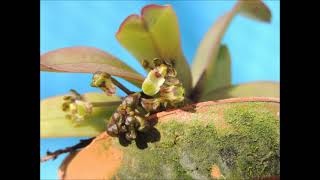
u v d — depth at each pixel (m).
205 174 0.14
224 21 0.21
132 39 0.18
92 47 0.18
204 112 0.15
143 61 0.17
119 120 0.15
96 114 0.18
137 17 0.18
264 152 0.15
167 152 0.15
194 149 0.15
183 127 0.15
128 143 0.15
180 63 0.19
